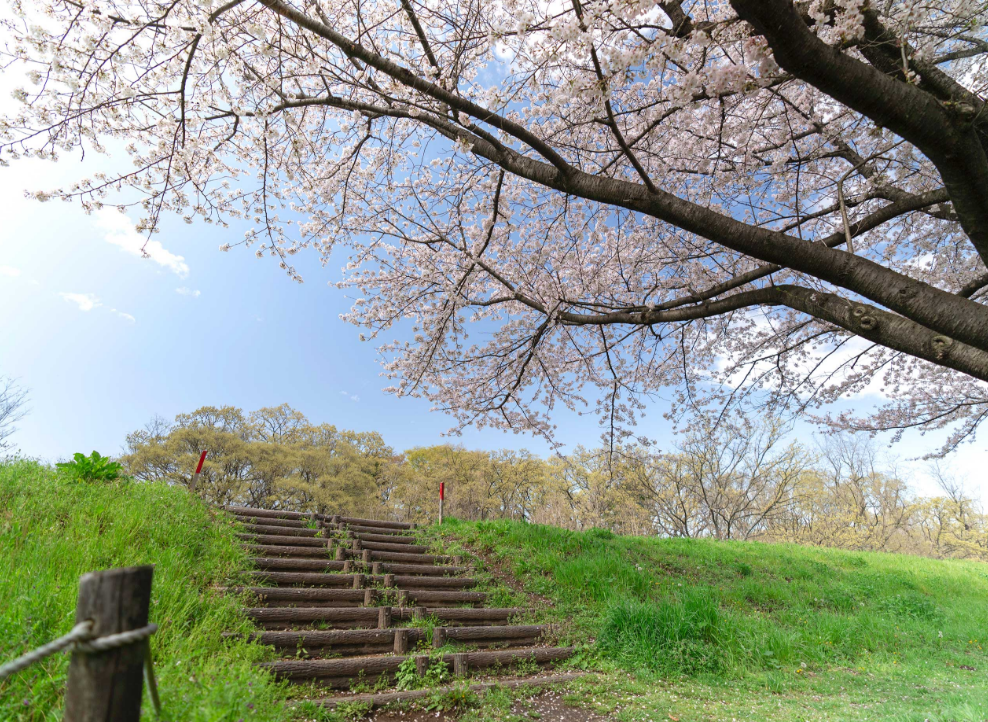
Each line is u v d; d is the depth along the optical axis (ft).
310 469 90.33
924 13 9.82
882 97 8.07
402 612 17.53
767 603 26.99
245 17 11.76
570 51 10.22
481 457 96.94
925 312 9.11
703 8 14.79
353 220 20.20
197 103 12.26
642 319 15.66
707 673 16.20
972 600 33.88
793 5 7.49
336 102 12.67
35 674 7.84
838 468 90.63
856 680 16.69
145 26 10.66
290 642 14.01
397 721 11.87
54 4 10.65
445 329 20.57
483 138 11.66
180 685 7.92
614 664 16.31
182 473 77.00
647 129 11.99
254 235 16.66
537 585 23.32
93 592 4.49
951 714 12.52
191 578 15.07
